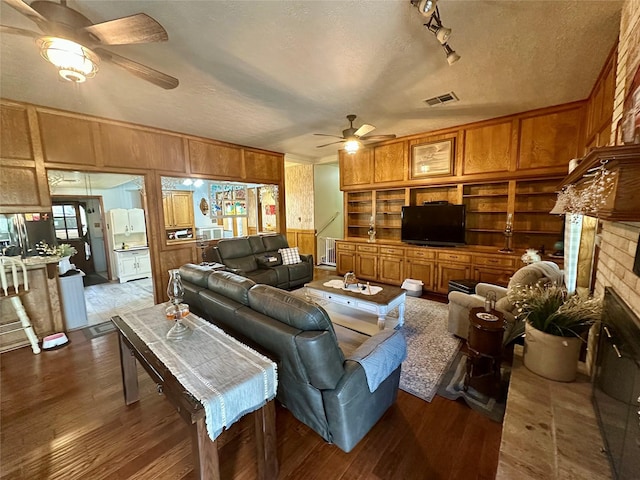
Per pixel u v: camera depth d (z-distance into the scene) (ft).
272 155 19.26
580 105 10.75
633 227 4.41
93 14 5.65
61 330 11.09
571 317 5.88
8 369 8.46
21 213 10.23
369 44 6.80
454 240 14.51
